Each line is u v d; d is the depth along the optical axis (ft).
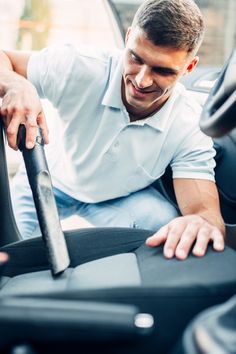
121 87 4.82
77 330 1.85
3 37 12.76
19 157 6.41
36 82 5.10
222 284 2.43
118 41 7.18
